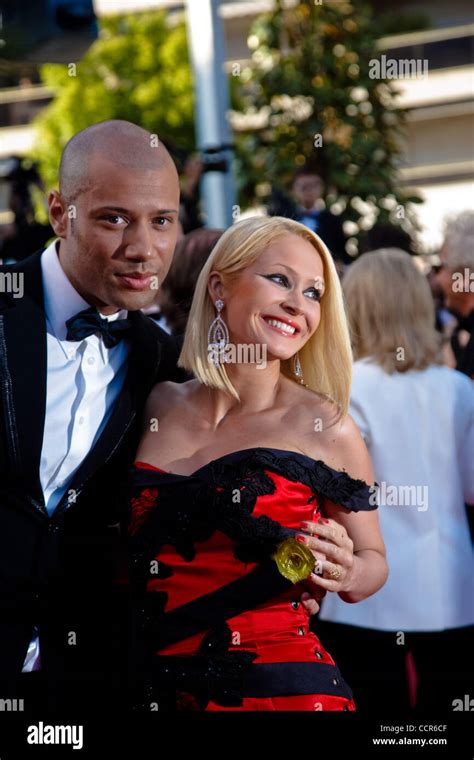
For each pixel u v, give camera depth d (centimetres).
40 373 250
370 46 830
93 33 441
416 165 1703
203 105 619
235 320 239
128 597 254
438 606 321
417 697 325
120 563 255
